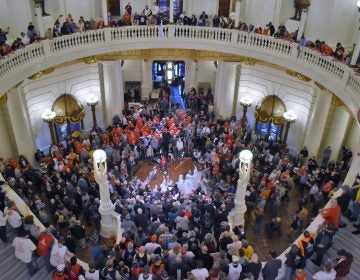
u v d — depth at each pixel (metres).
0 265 7.84
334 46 14.95
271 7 16.47
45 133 17.44
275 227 11.73
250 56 14.89
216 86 20.23
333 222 7.83
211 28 15.12
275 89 17.70
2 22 14.20
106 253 10.00
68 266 7.26
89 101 17.92
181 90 24.23
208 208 10.75
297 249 7.51
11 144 15.36
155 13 15.35
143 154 16.56
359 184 8.72
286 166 14.13
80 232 10.88
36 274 7.90
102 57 16.56
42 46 13.23
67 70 17.23
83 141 15.52
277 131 18.53
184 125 17.14
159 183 15.01
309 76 13.08
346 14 14.41
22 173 13.13
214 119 20.36
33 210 10.85
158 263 7.47
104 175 10.90
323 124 15.27
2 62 11.48
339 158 15.63
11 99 14.43
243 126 18.58
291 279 7.82
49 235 7.74
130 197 12.12
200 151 16.56
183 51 16.61
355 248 8.13
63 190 12.10
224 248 8.88
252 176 13.45
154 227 10.15
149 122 17.27
